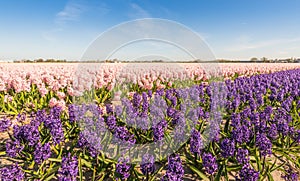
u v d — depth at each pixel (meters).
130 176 3.75
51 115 5.12
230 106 7.43
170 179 3.13
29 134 4.32
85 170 4.32
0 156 4.78
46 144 3.93
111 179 4.05
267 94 11.45
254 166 4.46
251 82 12.59
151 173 3.70
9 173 3.44
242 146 4.90
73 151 4.52
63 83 9.97
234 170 4.18
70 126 5.73
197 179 4.20
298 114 6.83
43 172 3.99
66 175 3.38
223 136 5.62
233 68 23.23
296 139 5.05
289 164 4.75
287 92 10.84
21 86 8.37
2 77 10.38
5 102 7.84
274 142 5.32
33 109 7.71
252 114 5.79
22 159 4.49
